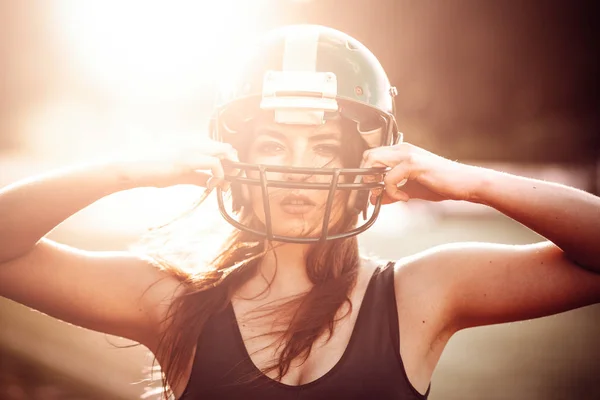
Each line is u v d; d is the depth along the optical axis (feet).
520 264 5.96
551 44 124.16
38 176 5.94
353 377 5.62
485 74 127.13
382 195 6.07
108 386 14.03
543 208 5.74
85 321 6.13
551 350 17.94
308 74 5.90
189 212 6.18
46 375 14.39
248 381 5.62
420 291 5.94
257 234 5.85
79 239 29.30
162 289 6.07
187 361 5.80
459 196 5.83
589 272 5.84
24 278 5.96
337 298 5.83
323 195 5.99
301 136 5.96
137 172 5.81
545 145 111.86
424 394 5.84
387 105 6.24
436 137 124.67
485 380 15.58
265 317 5.89
